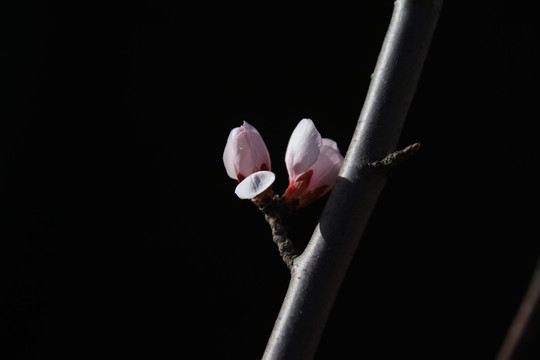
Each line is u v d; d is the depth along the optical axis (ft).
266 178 1.15
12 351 2.72
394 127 1.14
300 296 1.13
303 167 1.17
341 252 1.12
